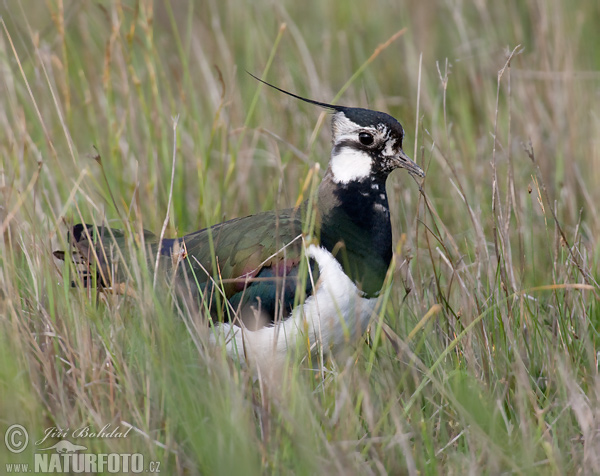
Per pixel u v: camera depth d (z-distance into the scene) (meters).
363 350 9.91
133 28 12.62
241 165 13.70
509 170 10.74
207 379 8.26
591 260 11.09
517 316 9.77
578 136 14.31
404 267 10.73
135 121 13.55
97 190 12.30
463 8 17.66
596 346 9.56
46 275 9.34
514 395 8.71
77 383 8.45
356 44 16.83
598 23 16.97
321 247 9.44
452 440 8.02
